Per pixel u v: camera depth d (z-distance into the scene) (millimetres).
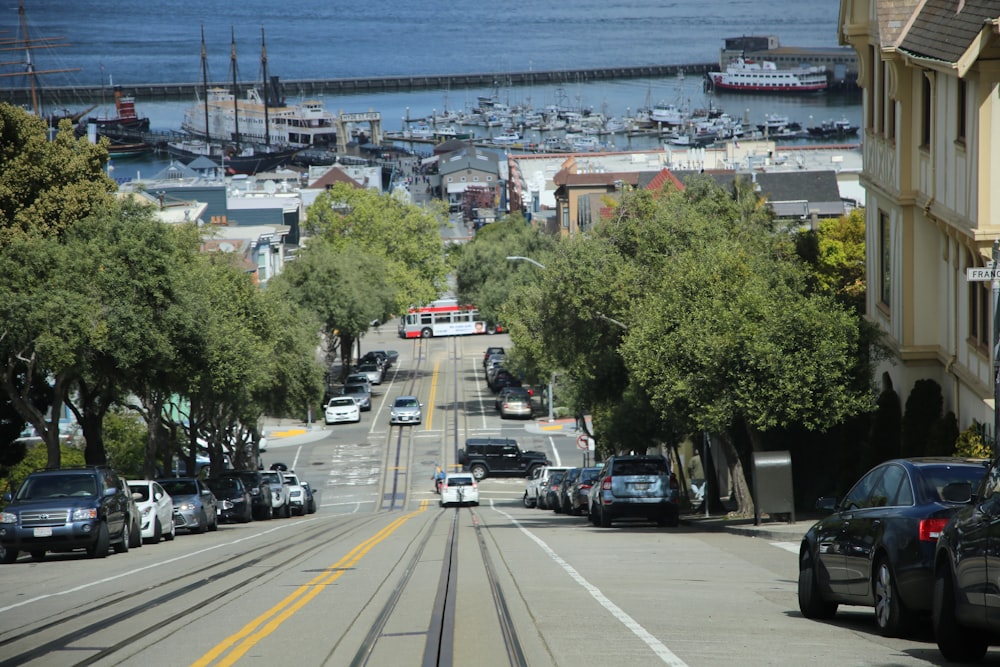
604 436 78125
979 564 17531
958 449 42188
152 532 50062
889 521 20750
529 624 21609
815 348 45625
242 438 104250
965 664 18359
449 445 136250
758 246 60125
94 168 67188
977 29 39312
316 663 18125
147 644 20344
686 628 21375
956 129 42688
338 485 115562
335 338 169625
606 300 58938
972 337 43438
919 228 48625
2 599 28422
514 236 196625
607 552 38688
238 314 80000
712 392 46969
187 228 73125
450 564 33906
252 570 33594
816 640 20375
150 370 60781
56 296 55531
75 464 88000
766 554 37625
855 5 55969
